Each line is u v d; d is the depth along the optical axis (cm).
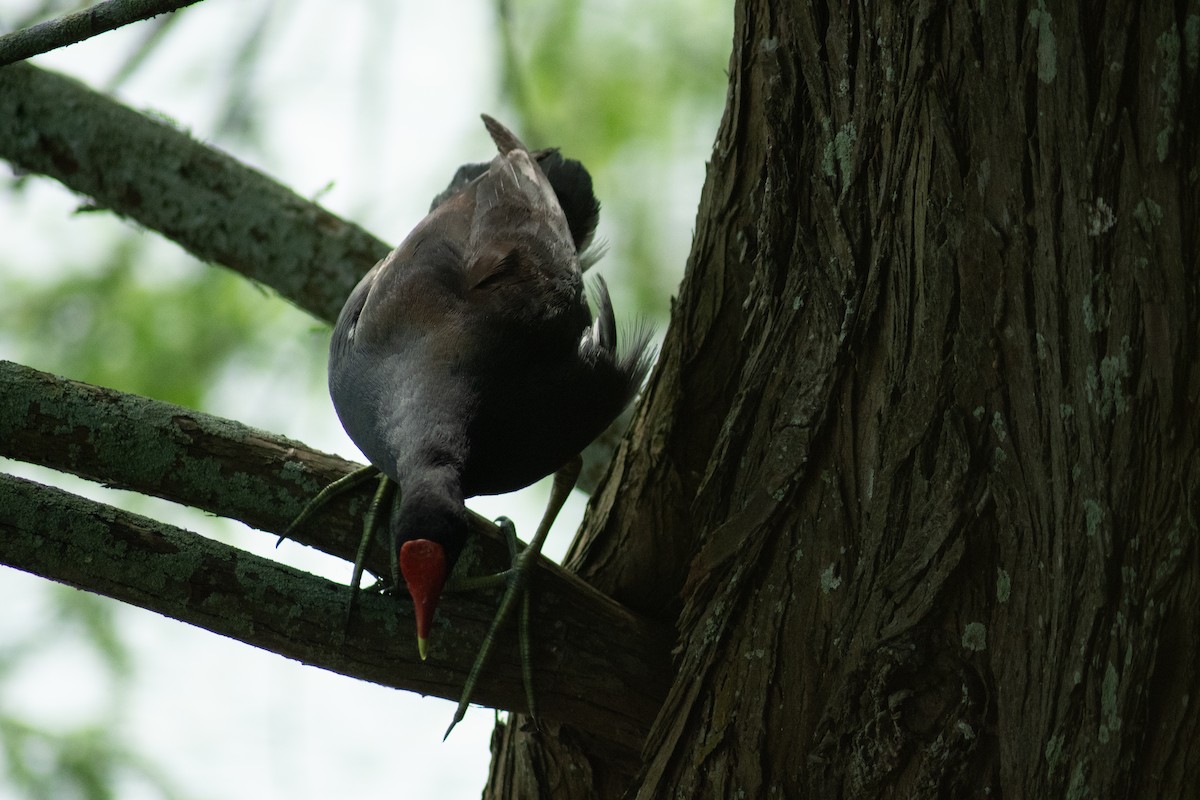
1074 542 540
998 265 557
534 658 668
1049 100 534
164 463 647
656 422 733
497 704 670
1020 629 559
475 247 818
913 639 575
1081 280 536
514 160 894
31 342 1171
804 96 618
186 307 1186
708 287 720
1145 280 523
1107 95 522
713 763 627
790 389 627
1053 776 544
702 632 641
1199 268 520
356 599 638
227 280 1190
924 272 573
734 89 693
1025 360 554
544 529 820
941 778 566
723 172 710
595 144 1217
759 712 619
